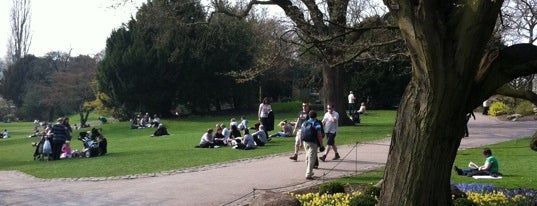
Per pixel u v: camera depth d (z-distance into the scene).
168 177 14.96
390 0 7.09
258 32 36.34
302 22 16.59
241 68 50.66
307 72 57.94
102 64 50.59
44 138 22.03
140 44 49.00
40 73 78.88
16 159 23.47
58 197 12.46
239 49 49.44
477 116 39.25
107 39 51.78
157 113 50.12
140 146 25.30
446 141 6.99
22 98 75.56
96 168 17.45
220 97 51.53
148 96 49.09
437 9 6.75
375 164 16.09
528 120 34.12
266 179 13.97
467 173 13.81
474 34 6.60
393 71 46.88
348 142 22.23
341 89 30.73
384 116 39.94
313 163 13.81
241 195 11.95
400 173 7.21
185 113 52.44
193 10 41.97
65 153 22.03
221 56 49.12
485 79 7.11
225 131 23.62
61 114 69.44
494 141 22.41
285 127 26.38
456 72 6.65
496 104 39.09
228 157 18.84
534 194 10.30
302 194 11.78
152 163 18.02
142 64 48.56
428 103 6.84
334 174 14.46
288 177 14.18
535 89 32.41
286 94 61.03
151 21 38.47
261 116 24.66
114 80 49.84
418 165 7.04
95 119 66.00
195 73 48.91
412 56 6.90
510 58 7.10
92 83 57.59
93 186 13.92
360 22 17.45
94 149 21.77
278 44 25.42
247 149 21.23
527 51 7.13
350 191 11.65
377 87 47.75
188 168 16.52
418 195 7.05
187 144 24.95
